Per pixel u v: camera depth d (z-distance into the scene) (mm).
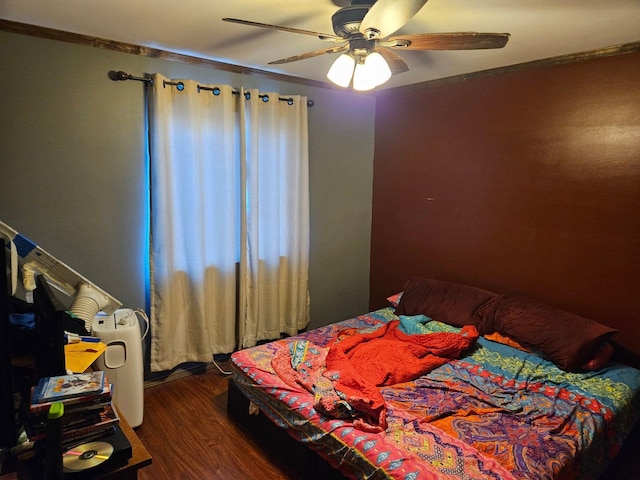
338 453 1797
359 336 2742
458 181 3348
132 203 2748
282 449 2197
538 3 1829
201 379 3100
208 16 2078
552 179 2809
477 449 1724
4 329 1031
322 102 3584
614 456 2039
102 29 2305
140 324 2869
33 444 1201
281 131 3262
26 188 2385
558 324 2568
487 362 2506
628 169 2475
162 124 2676
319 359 2418
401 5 1372
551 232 2844
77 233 2576
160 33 2348
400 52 2637
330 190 3773
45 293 1295
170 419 2590
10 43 2236
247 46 2561
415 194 3686
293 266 3455
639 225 2459
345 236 3957
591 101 2586
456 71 3121
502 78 2998
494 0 1798
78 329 1794
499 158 3074
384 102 3861
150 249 2795
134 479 1237
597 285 2658
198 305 2967
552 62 2719
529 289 2990
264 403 2227
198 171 2848
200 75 2879
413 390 2197
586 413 2008
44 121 2387
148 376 2961
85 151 2537
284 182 3342
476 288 3152
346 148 3812
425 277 3674
